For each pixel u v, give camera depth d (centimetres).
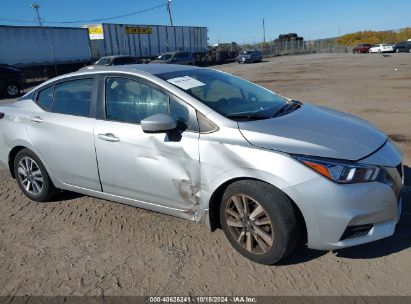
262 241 308
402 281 288
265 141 299
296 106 394
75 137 393
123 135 359
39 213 433
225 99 357
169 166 336
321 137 305
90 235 379
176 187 337
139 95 362
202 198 325
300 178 279
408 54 4206
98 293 293
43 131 420
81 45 2816
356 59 3628
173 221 397
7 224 412
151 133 334
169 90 344
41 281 311
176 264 324
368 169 283
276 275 303
